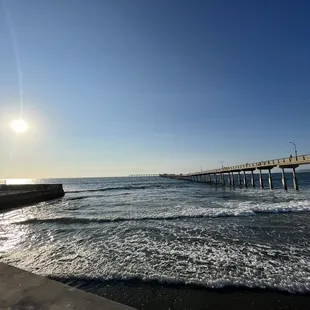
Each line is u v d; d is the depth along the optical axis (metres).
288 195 28.78
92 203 26.77
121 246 9.24
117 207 21.95
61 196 38.91
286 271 6.41
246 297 5.23
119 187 63.06
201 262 7.26
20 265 7.42
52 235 11.65
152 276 6.31
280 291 5.39
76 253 8.51
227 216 14.86
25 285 3.26
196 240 9.74
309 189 38.38
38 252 8.77
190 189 48.38
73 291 3.08
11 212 21.34
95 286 5.93
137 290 5.67
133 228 12.42
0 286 3.23
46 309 2.62
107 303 2.76
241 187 50.22
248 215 14.97
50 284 3.29
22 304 2.73
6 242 10.50
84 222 14.73
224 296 5.30
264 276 6.14
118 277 6.33
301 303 4.93
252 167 41.03
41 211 21.30
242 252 8.10
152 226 12.67
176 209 18.69
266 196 28.20
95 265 7.24
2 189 34.56
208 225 12.45
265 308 4.82
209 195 32.09
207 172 69.12
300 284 5.64
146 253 8.26
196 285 5.79
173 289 5.66
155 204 23.11
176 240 9.84
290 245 8.77
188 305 5.02
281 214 15.16
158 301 5.20
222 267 6.82
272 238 9.77
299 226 11.80
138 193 40.44
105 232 11.83
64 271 6.81
